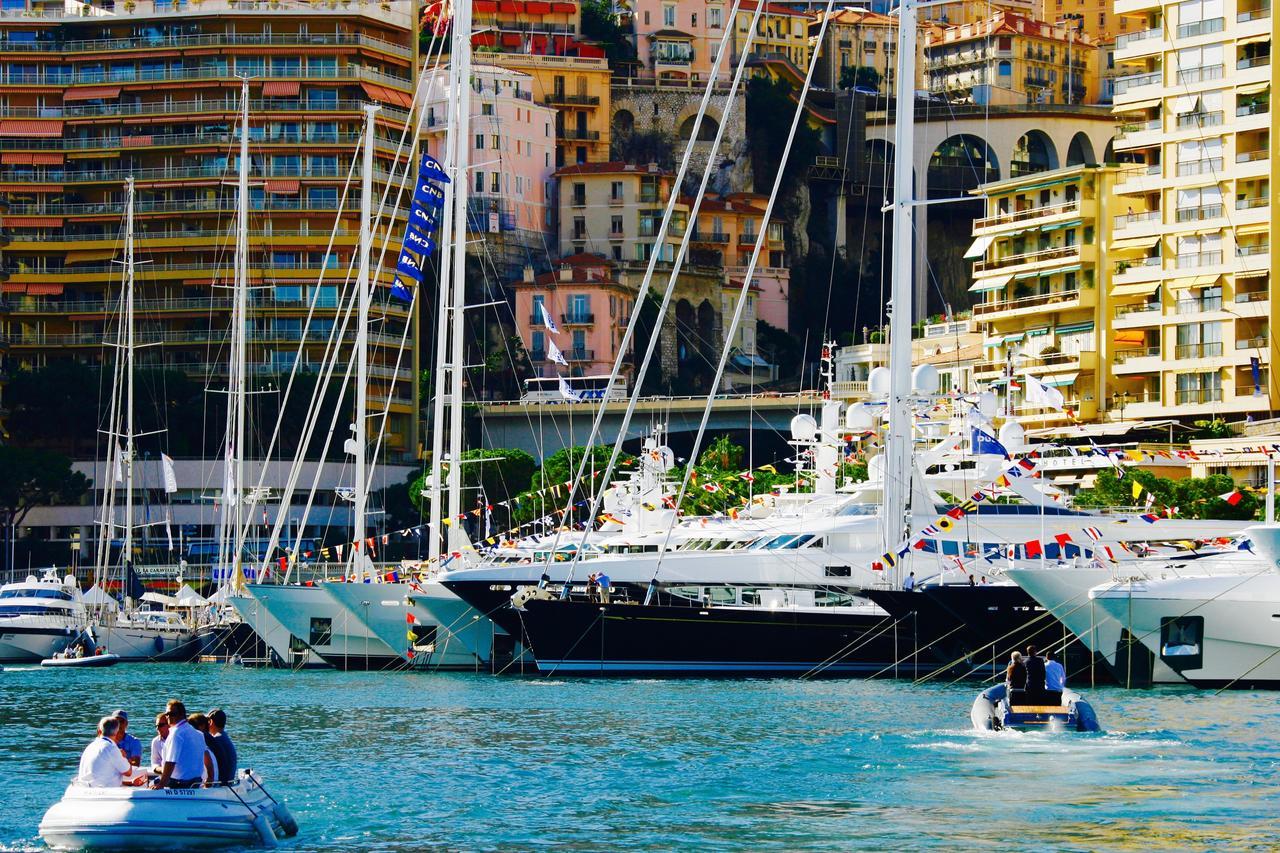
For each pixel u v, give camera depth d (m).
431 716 197.75
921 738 172.00
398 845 126.56
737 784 148.75
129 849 121.38
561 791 146.75
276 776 155.38
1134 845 124.56
